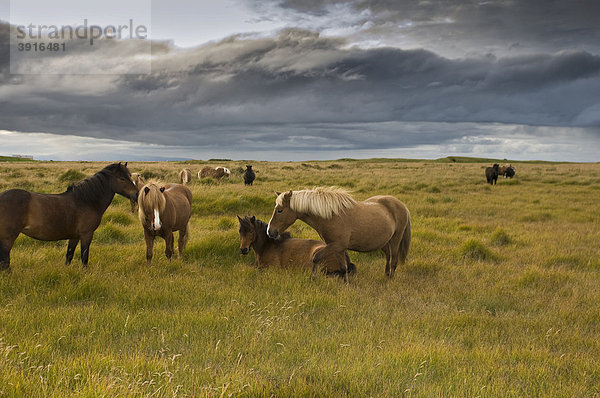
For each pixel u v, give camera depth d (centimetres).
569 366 439
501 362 440
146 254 839
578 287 744
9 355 391
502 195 2350
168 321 518
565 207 1883
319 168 5634
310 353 444
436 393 360
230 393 310
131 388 327
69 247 757
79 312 529
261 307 582
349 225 719
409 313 595
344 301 631
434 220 1483
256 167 5384
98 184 728
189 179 2591
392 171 4856
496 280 800
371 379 378
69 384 347
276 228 733
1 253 635
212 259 888
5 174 2969
